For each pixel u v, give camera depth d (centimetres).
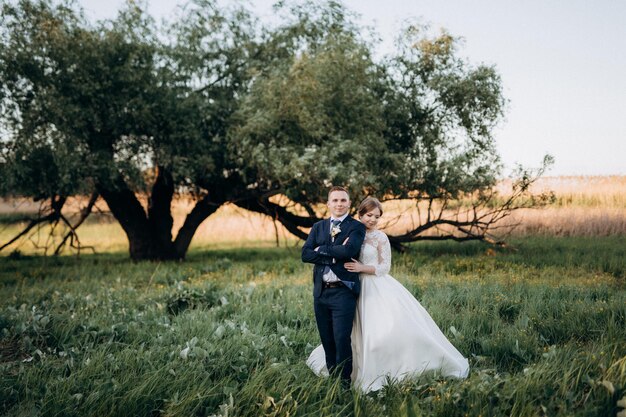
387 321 421
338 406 365
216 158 1411
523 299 704
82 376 411
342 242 415
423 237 1485
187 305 736
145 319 645
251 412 355
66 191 1261
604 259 1188
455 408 345
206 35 1405
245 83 1423
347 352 412
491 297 710
